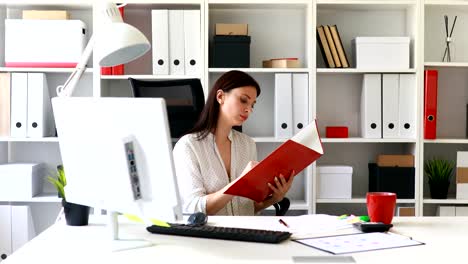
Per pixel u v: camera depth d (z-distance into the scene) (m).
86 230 1.98
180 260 1.59
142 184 1.71
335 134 3.86
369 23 4.09
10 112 3.80
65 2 3.80
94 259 1.61
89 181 1.83
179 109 3.06
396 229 1.99
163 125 1.64
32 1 3.78
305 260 1.58
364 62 3.80
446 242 1.79
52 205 4.15
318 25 4.09
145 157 1.69
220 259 1.59
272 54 4.10
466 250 1.69
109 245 1.75
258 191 2.26
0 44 4.00
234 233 1.82
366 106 3.82
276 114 3.79
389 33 4.09
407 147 3.99
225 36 3.78
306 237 1.86
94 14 3.83
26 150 4.12
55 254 1.66
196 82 3.06
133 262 1.57
